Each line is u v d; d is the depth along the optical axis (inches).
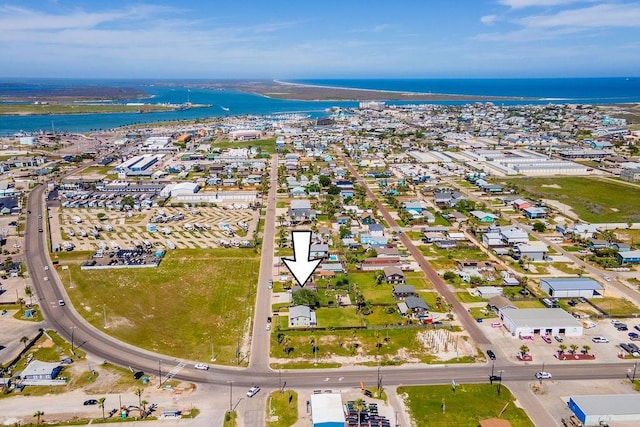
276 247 4845.0
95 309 3570.4
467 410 2486.5
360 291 3887.8
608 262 4411.9
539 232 5290.4
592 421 2367.1
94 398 2568.9
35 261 4475.9
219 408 2496.3
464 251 4751.5
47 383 2694.4
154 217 5767.7
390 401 2559.1
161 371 2822.3
